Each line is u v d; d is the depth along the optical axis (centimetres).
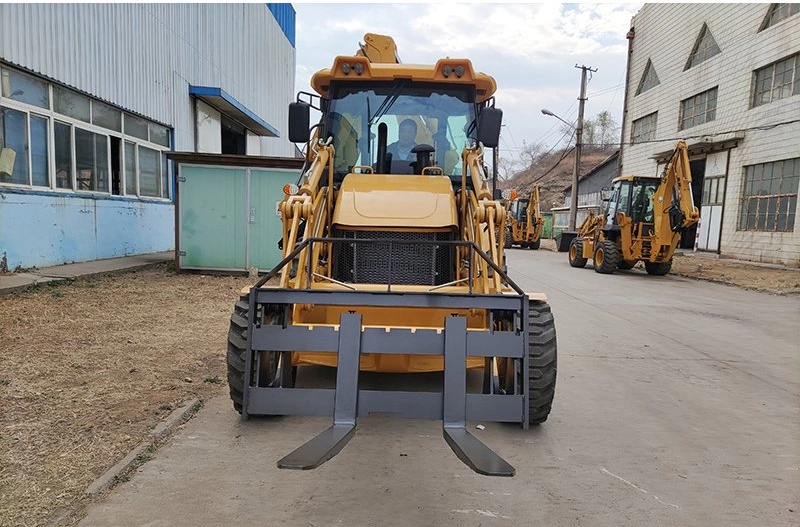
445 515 290
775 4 1844
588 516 294
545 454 371
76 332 616
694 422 438
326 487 315
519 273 1548
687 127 2356
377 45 673
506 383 401
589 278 1458
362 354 362
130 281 984
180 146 1554
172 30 1492
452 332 330
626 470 350
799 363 630
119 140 1248
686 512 301
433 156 527
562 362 606
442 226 435
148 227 1369
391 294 342
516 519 288
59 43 1009
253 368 351
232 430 387
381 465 347
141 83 1320
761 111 1892
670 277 1527
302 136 509
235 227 1109
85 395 431
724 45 2089
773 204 1853
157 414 401
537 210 2862
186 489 305
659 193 1453
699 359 637
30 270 950
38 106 970
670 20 2452
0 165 891
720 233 2131
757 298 1155
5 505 278
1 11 866
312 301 343
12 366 488
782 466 362
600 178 3912
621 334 759
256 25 2292
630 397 495
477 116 531
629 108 2845
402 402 322
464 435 304
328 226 479
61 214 1036
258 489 309
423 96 530
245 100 2181
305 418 412
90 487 297
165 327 662
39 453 334
